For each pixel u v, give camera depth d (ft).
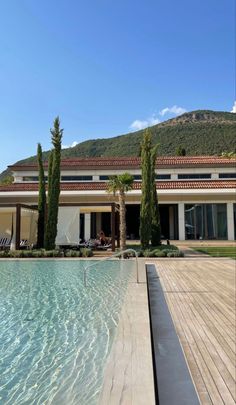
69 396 11.93
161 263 53.78
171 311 23.71
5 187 105.60
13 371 14.11
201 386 12.88
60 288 33.68
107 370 12.04
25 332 19.20
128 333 16.19
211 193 99.50
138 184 103.86
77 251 64.80
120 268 48.91
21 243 77.10
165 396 12.14
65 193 100.94
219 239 100.22
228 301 26.71
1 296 29.94
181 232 100.22
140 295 25.71
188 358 15.52
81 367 14.28
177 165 115.03
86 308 24.73
